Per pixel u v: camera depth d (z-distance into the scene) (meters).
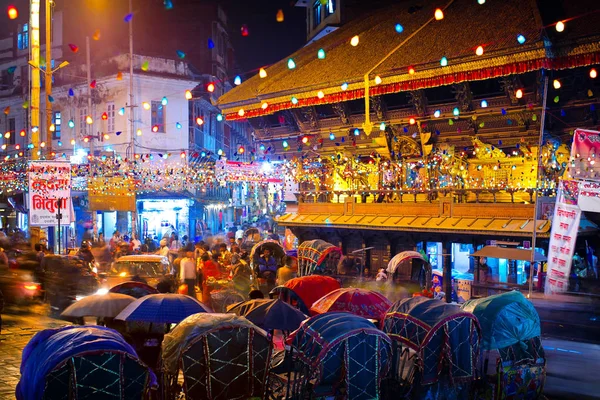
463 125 24.95
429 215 24.48
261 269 22.36
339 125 29.30
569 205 15.79
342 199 30.80
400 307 9.92
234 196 61.84
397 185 27.67
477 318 10.30
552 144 22.41
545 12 22.66
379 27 30.78
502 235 20.92
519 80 22.16
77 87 46.16
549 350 14.71
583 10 21.98
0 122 53.78
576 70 21.33
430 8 29.69
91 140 40.38
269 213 57.41
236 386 7.93
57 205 21.08
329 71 28.47
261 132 33.66
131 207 35.66
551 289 16.25
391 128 27.22
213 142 55.22
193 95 48.97
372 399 8.51
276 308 10.01
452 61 22.77
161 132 46.00
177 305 9.71
